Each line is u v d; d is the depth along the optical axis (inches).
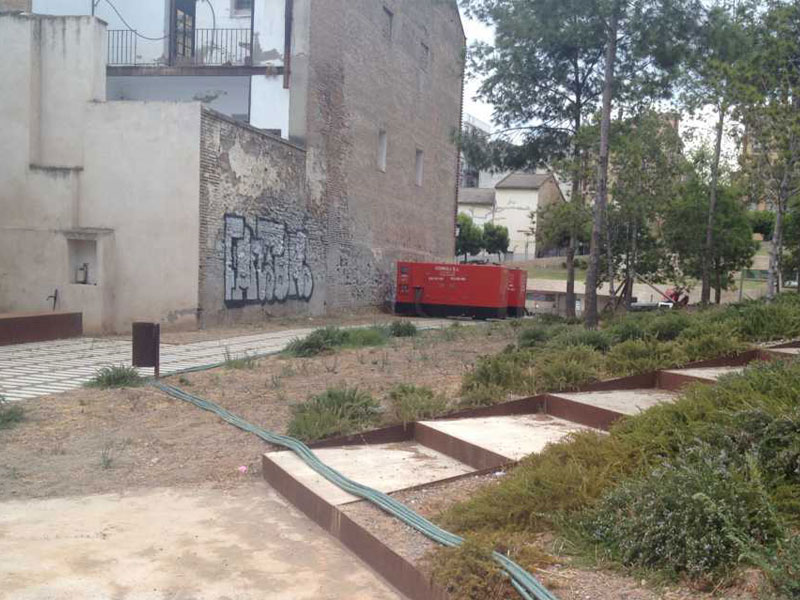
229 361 479.5
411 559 173.8
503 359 363.6
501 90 888.9
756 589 142.9
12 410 342.3
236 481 263.1
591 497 189.6
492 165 965.8
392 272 1366.9
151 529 217.5
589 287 641.6
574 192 976.9
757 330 402.6
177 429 323.9
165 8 1065.5
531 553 168.1
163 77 1067.9
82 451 295.7
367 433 291.6
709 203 1085.8
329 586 180.9
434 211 1576.0
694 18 612.1
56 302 785.6
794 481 178.1
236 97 1105.4
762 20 617.0
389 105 1309.1
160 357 555.8
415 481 235.8
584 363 358.0
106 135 788.6
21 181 797.9
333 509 212.5
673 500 165.5
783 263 1159.6
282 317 975.0
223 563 193.9
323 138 1076.5
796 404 208.1
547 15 641.0
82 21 791.7
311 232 1051.3
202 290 788.6
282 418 333.1
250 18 1066.1
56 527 218.5
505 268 1310.3
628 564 162.6
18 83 794.8
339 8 1106.1
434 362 462.0
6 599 171.6
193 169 776.9
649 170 1004.6
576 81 855.1
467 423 292.8
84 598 173.3
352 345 566.9
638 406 271.7
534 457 218.5
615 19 623.5
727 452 186.1
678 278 1254.3
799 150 601.9
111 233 787.4
